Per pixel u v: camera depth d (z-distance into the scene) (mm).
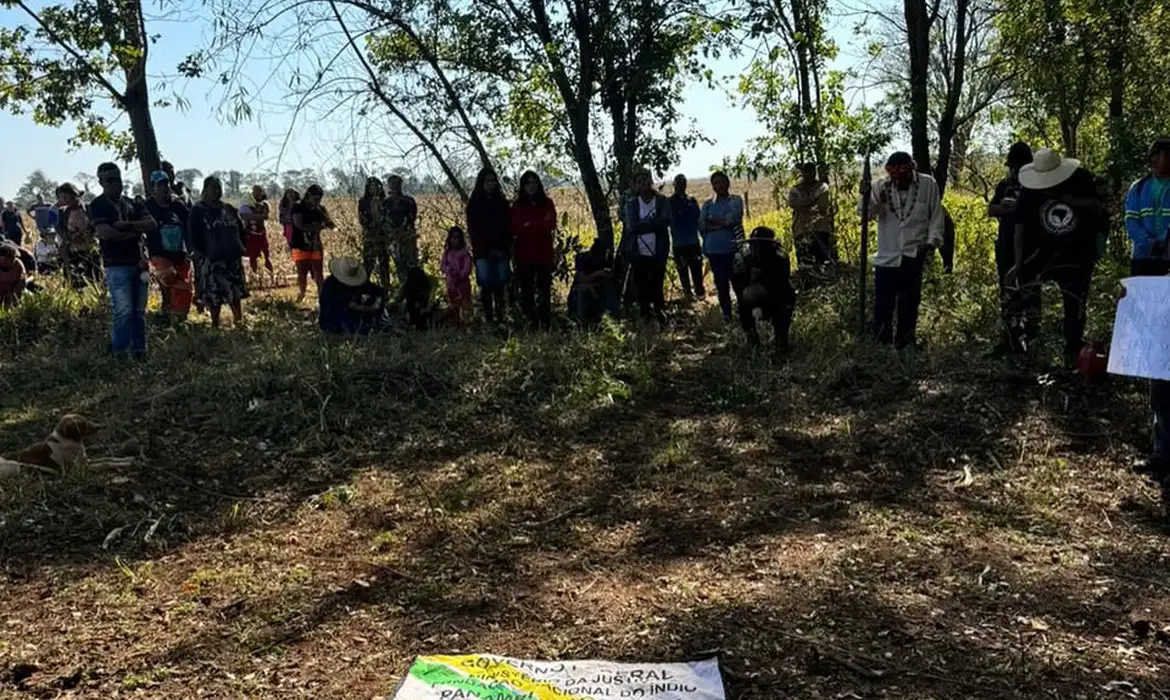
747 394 6953
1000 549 4359
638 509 4961
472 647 3557
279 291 14086
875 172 11930
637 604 3861
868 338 7758
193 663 3484
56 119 11570
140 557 4492
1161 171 6195
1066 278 6656
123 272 8172
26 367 8258
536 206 9617
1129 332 4977
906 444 5805
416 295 9422
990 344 7309
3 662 3506
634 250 9938
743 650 3453
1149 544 4426
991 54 12078
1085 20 11086
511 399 6852
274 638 3658
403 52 10672
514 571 4238
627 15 10180
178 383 7238
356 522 4883
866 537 4488
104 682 3367
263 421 6316
